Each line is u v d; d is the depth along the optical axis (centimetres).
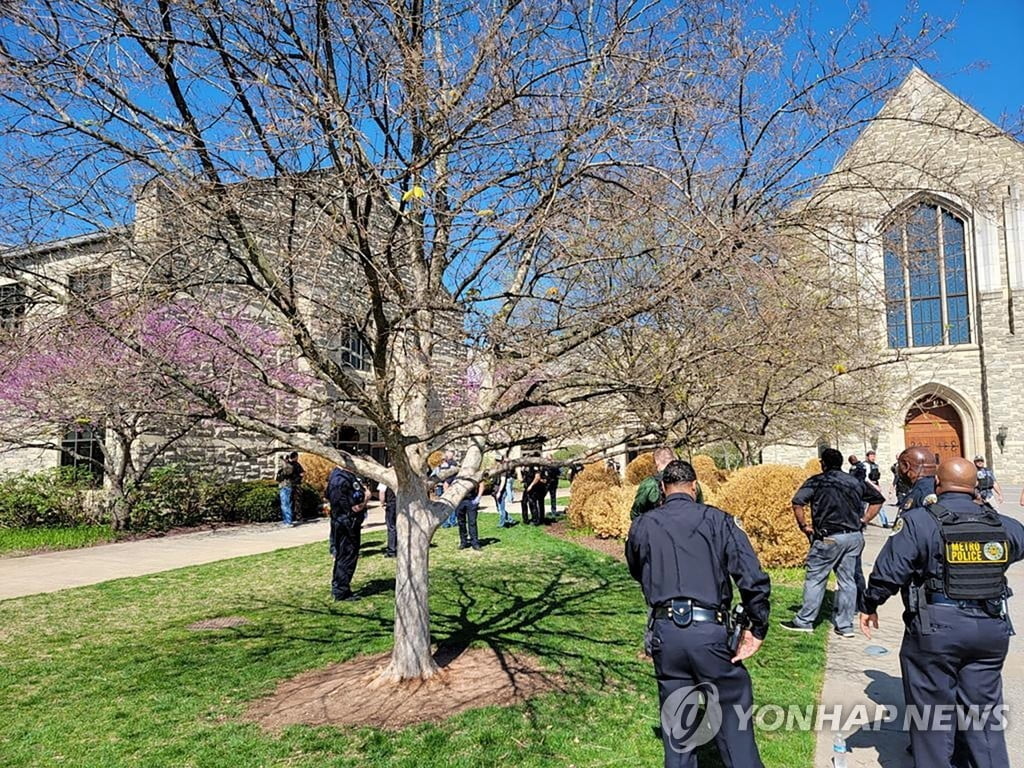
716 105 439
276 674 575
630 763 396
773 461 2866
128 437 1530
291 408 595
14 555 1310
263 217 448
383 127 430
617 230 400
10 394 1102
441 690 518
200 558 1232
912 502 602
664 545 350
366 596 881
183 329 449
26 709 509
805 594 693
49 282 484
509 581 954
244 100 395
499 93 416
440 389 562
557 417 582
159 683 561
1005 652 346
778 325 433
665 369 451
